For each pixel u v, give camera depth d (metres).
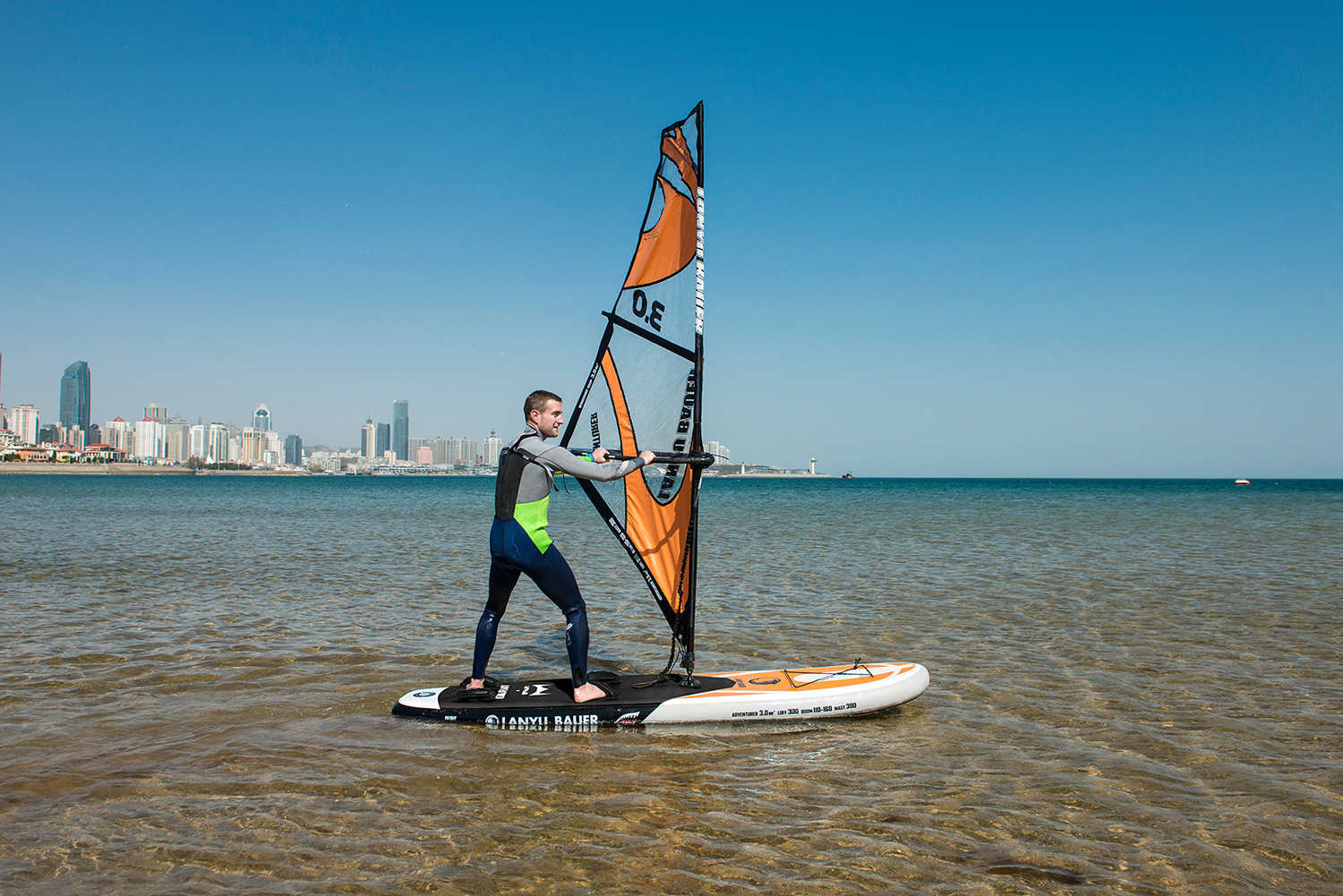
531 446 5.50
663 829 3.86
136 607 10.00
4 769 4.56
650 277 6.01
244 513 31.95
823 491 87.69
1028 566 14.79
